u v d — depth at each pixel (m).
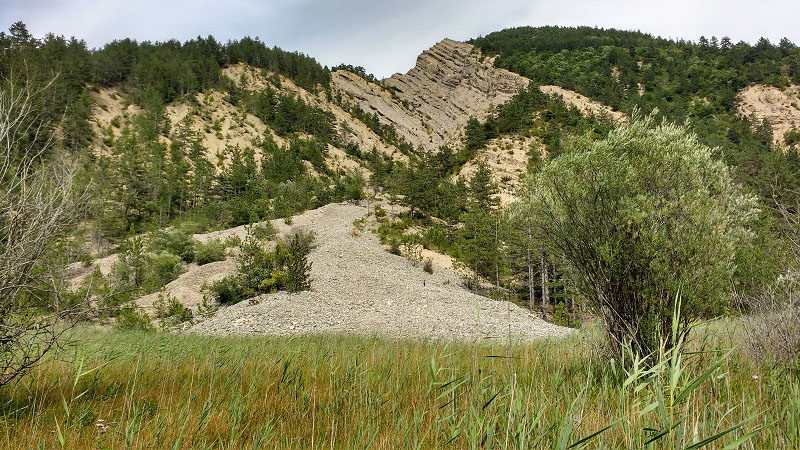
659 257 5.43
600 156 6.29
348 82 196.12
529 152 88.94
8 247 3.97
